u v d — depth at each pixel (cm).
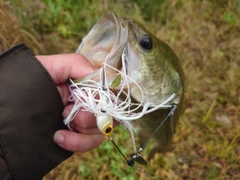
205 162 40
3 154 18
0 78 18
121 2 52
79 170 38
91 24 49
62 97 21
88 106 18
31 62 19
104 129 18
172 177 39
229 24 51
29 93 18
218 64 47
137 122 27
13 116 18
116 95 20
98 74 19
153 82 23
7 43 41
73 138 20
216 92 45
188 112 43
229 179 39
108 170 38
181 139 42
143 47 22
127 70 21
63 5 50
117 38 20
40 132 19
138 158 21
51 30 48
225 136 42
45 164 20
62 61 20
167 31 50
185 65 47
